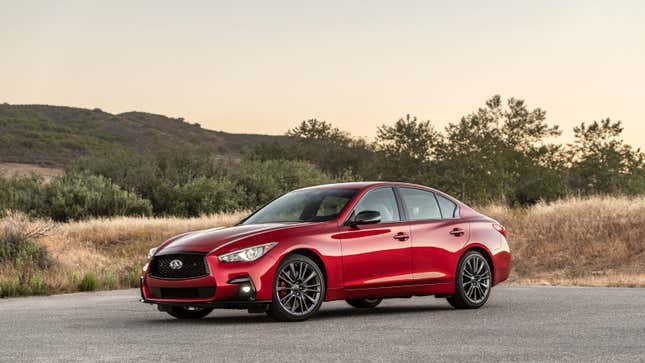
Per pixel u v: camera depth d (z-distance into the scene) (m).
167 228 31.84
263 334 7.81
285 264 8.95
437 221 10.51
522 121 74.62
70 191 43.53
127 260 24.91
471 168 65.81
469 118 72.31
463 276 10.62
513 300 11.87
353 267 9.45
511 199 69.25
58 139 146.12
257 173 60.22
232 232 9.20
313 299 9.15
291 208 10.00
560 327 8.20
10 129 147.75
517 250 25.81
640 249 24.03
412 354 6.44
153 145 174.12
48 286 16.52
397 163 69.25
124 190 49.84
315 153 113.88
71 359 6.27
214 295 8.69
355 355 6.40
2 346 7.06
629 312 9.68
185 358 6.28
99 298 14.16
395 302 12.53
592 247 24.73
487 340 7.25
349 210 9.68
